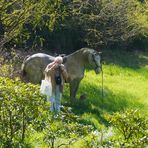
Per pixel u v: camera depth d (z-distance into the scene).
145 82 27.02
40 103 9.16
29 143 9.84
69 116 9.05
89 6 28.95
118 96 21.05
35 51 25.80
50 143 9.66
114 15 30.70
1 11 12.02
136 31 33.22
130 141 8.31
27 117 9.17
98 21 29.98
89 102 18.25
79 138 9.09
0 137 9.38
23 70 17.00
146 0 34.72
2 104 9.09
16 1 12.04
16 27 12.51
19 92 9.11
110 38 31.75
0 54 17.17
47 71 14.91
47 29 28.08
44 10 12.31
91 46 32.31
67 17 28.17
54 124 8.92
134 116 8.50
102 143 8.59
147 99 21.88
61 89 14.94
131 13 31.53
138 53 36.50
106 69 28.48
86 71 26.33
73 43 31.39
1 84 9.41
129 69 30.05
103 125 15.17
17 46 22.52
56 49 30.22
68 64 17.23
